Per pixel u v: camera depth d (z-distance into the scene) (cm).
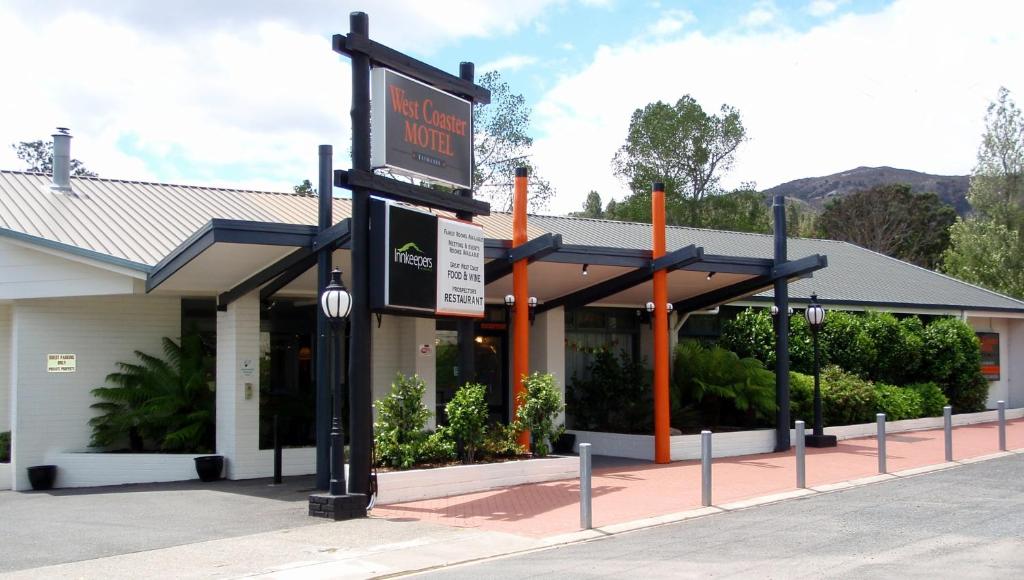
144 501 1294
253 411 1547
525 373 1538
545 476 1429
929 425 2297
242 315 1545
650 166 4678
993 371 2947
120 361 1664
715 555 894
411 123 1272
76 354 1628
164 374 1633
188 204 1906
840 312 2384
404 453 1288
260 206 1977
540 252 1496
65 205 1798
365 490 1164
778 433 1872
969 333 2536
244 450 1530
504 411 1936
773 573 806
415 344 1739
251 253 1374
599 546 963
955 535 980
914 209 6084
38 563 890
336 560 897
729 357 2012
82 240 1584
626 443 1783
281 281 1507
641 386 1973
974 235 4341
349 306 1152
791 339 2203
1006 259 4225
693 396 1980
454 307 1323
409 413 1331
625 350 2167
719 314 2352
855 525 1051
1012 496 1262
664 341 1705
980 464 1633
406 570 862
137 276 1468
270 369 1672
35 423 1588
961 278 4322
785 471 1548
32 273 1587
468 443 1373
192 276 1452
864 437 2092
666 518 1121
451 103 1359
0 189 1853
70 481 1579
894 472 1528
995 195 4388
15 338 1590
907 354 2416
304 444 1675
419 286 1245
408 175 1281
